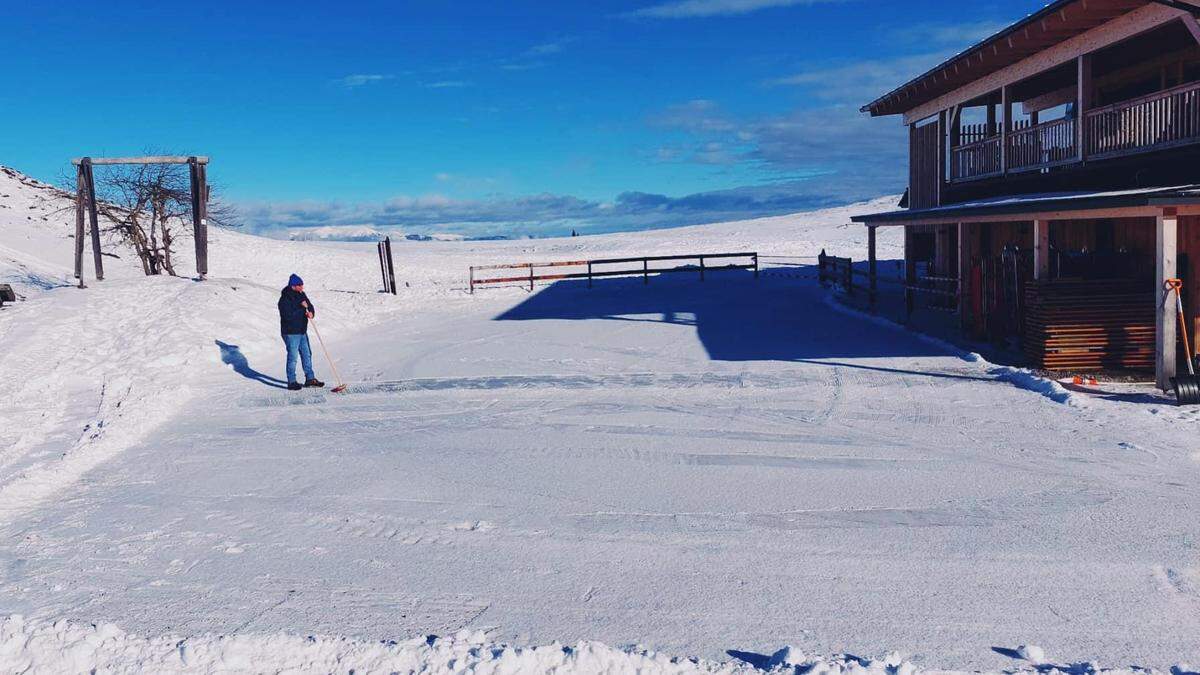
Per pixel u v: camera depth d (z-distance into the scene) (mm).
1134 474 7883
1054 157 17531
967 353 14344
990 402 11039
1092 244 16141
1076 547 6230
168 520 7574
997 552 6195
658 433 10219
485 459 9305
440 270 45750
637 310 23625
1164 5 13492
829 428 10125
